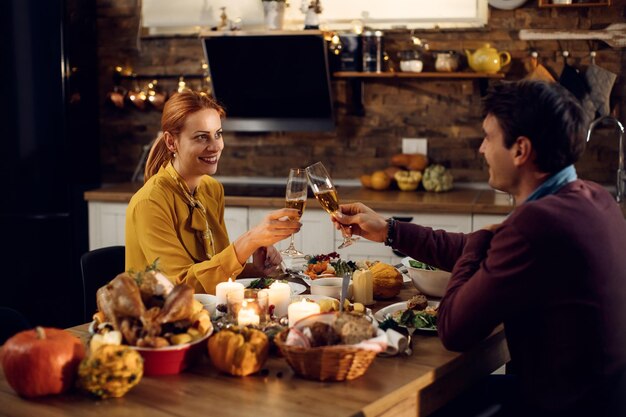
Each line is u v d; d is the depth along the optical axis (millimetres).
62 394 1607
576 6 4293
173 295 1712
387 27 4656
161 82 5074
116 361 1551
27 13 4703
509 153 1813
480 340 1818
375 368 1756
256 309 1895
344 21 4707
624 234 1808
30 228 4859
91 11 5059
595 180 4445
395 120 4723
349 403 1552
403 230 2238
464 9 4535
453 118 4637
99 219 4613
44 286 4922
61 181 4848
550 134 1754
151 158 2613
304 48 4441
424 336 2004
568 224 1683
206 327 1790
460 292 1789
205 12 4906
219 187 2809
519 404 1839
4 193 4852
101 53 5148
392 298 2391
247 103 4770
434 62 4594
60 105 4785
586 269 1692
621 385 1744
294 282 2455
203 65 4961
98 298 1783
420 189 4617
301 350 1641
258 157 4984
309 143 4875
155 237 2428
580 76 4391
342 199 4254
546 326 1745
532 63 4414
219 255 2236
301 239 4305
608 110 4320
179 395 1598
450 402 2232
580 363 1742
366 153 4793
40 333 1598
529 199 1833
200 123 2492
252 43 4508
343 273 2490
